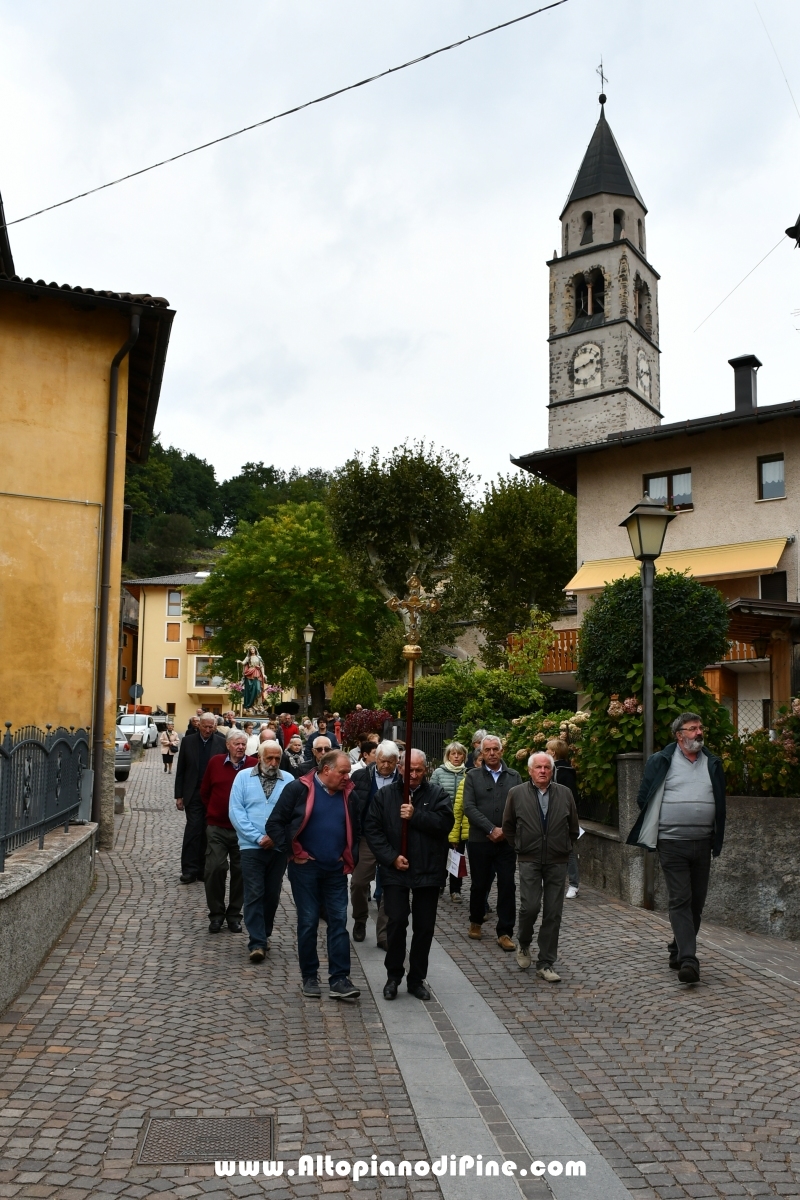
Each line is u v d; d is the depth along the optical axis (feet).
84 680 45.32
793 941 32.71
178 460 335.88
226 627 160.15
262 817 27.61
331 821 24.39
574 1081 18.75
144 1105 16.94
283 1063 19.24
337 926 23.94
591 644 39.70
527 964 27.20
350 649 150.00
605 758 38.60
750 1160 15.52
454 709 92.17
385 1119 16.75
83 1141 15.48
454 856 32.27
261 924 27.32
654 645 37.63
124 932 29.43
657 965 27.55
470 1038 21.09
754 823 33.94
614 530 90.43
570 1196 14.20
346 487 121.49
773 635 53.83
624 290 164.96
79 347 47.06
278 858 28.04
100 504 46.52
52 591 45.37
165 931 29.91
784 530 81.10
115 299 45.80
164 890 36.14
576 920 33.30
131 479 293.84
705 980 26.07
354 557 122.01
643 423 169.37
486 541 134.41
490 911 35.19
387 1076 18.74
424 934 24.08
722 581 83.87
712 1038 21.40
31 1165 14.60
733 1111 17.42
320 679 153.58
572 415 167.22
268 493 298.35
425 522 119.65
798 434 81.30
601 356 165.07
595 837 40.06
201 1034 20.72
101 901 33.60
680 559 85.25
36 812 27.73
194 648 228.02
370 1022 22.04
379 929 29.81
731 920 33.91
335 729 84.99
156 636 230.48
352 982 25.46
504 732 70.79
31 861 25.07
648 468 89.20
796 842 33.22
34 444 45.88
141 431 58.85
